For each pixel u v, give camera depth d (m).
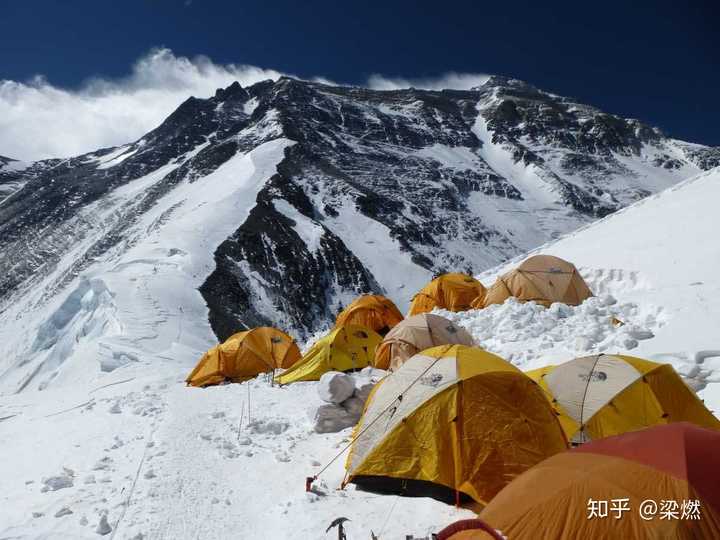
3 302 183.75
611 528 4.76
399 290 160.12
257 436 11.34
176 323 69.19
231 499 8.30
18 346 130.38
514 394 8.09
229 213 142.00
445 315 19.34
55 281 171.38
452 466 7.65
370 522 7.09
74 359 58.59
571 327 15.16
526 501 5.32
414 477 7.79
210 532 7.25
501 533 5.20
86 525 7.49
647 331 13.23
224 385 17.77
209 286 98.06
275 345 20.64
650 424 8.69
